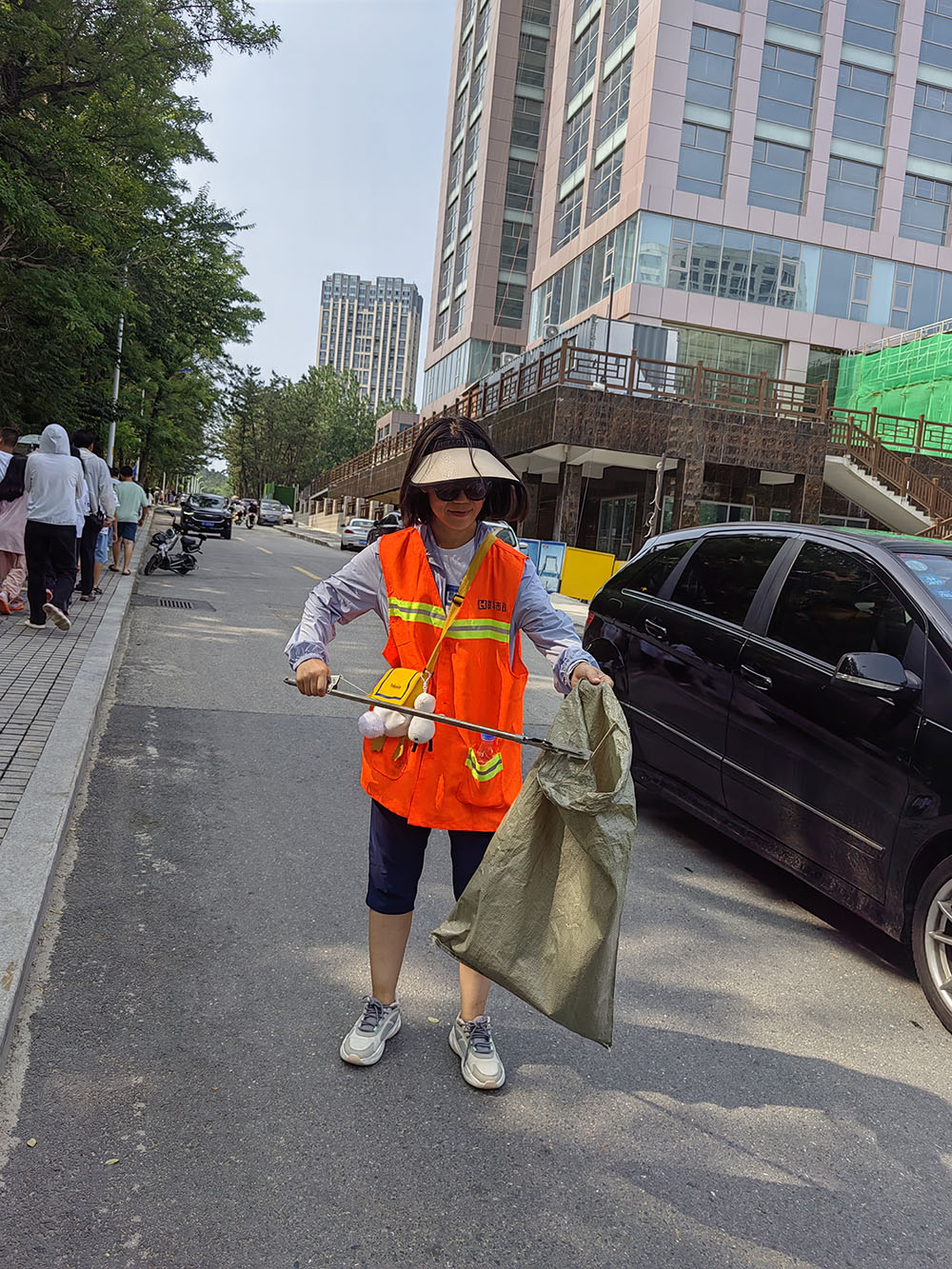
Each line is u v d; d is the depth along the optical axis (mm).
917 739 3383
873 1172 2402
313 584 17531
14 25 13188
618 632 5406
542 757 2248
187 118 19500
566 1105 2562
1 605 8883
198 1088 2471
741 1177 2334
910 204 34000
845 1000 3352
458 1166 2268
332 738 6340
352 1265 1929
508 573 2393
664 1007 3184
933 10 33406
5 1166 2117
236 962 3174
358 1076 2598
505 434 24703
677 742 4738
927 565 3949
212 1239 1961
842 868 3668
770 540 4699
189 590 14453
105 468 10766
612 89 34531
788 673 4059
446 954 3391
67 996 2850
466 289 50844
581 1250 2039
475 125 52312
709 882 4410
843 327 33000
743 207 31922
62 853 3926
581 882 2195
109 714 6371
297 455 97188
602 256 34125
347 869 4066
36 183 13492
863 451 24125
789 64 32281
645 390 21625
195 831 4359
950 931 3215
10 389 16859
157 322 20391
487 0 51562
